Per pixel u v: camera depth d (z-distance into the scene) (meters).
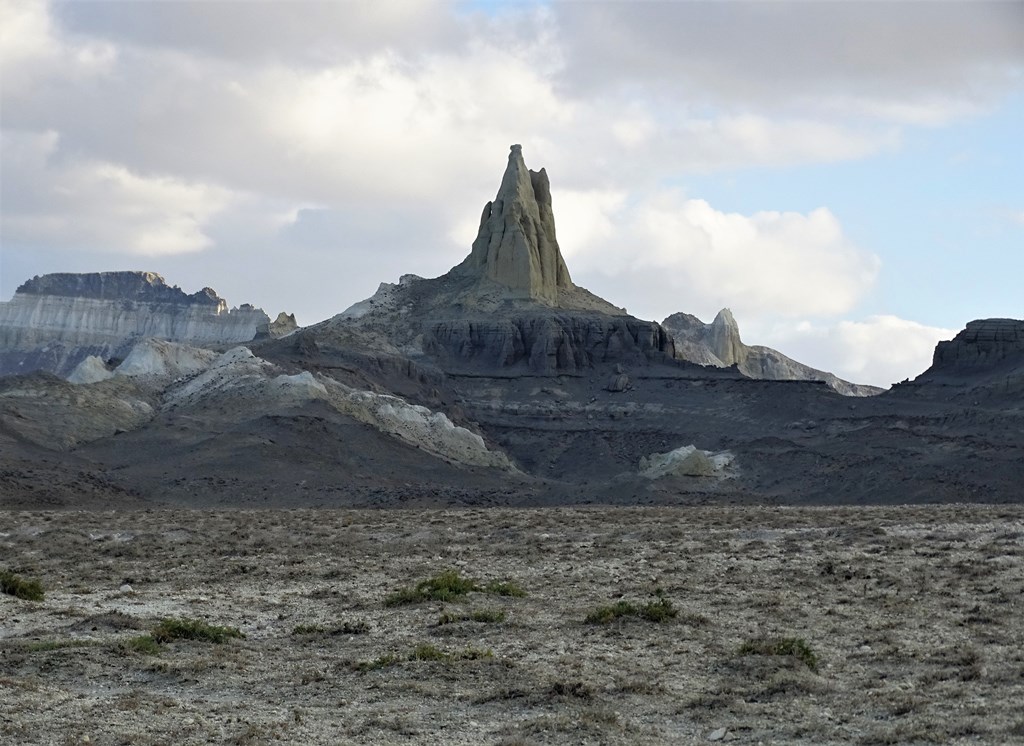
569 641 51.44
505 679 44.25
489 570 78.06
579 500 189.62
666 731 37.78
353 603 63.25
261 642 52.62
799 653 46.91
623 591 65.69
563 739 36.69
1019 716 37.50
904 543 87.88
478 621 56.12
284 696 42.62
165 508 170.12
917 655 46.75
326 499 182.00
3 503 158.50
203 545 97.56
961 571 70.00
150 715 39.34
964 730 36.22
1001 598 59.50
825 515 126.00
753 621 55.53
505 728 37.97
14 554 91.31
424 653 47.84
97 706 40.28
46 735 36.59
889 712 38.97
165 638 51.22
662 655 48.47
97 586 71.75
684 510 147.75
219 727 38.09
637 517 128.00
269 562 84.44
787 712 39.44
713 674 45.28
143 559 88.50
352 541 101.81
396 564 82.56
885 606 58.12
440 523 122.06
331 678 45.03
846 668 45.47
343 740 36.69
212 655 48.81
